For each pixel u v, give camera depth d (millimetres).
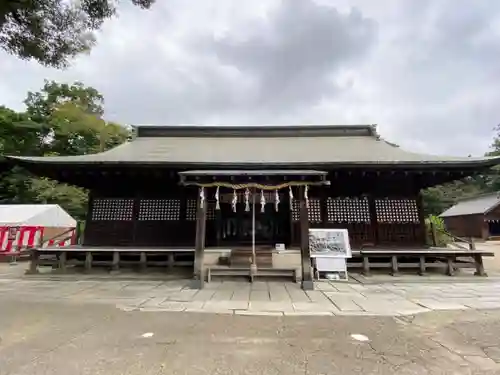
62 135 27922
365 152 10508
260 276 7938
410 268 9352
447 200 38906
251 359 3158
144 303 5555
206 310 5086
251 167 8734
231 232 10453
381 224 9805
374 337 3824
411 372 2889
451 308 5254
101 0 5066
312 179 7316
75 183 10414
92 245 10000
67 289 6855
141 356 3221
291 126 13406
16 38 4953
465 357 3230
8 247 13109
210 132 13531
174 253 9047
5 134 23344
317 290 6793
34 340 3689
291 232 9820
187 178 7414
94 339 3725
